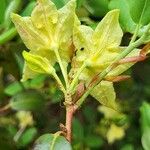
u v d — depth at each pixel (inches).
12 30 8.6
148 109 10.1
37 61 6.3
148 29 6.3
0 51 10.2
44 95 11.9
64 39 6.5
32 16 6.4
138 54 6.5
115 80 6.4
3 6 9.1
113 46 6.4
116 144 14.2
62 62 6.5
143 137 10.0
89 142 13.4
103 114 13.9
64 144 6.2
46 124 12.7
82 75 6.3
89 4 8.3
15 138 12.6
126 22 7.3
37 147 6.2
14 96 11.9
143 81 14.7
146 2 6.9
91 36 6.4
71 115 6.2
